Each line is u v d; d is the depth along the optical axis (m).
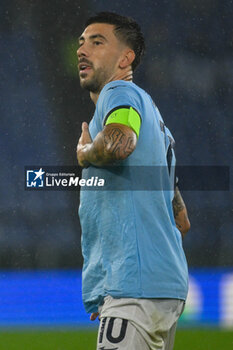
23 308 31.09
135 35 9.55
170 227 8.59
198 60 55.72
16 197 47.72
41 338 23.20
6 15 55.88
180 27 56.47
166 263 8.34
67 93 54.09
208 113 54.19
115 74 9.41
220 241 47.00
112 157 8.06
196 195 49.72
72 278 39.28
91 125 9.08
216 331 24.48
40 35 55.66
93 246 8.80
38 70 54.53
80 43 9.62
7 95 53.28
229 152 53.03
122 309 8.13
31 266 43.78
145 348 8.13
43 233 46.16
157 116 9.08
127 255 8.23
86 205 8.74
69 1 56.34
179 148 52.59
